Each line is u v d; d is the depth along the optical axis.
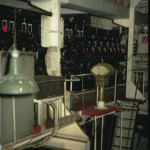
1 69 2.19
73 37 5.38
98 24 7.24
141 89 6.48
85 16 5.77
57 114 2.88
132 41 5.86
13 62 1.92
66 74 4.89
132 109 5.45
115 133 5.54
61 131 3.43
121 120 5.20
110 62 6.17
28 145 2.77
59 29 3.58
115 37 6.55
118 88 5.79
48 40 3.53
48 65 3.49
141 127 6.33
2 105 2.19
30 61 2.51
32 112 2.52
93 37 5.82
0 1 4.34
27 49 4.64
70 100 3.82
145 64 7.12
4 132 2.22
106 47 6.13
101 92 4.34
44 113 2.88
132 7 5.78
